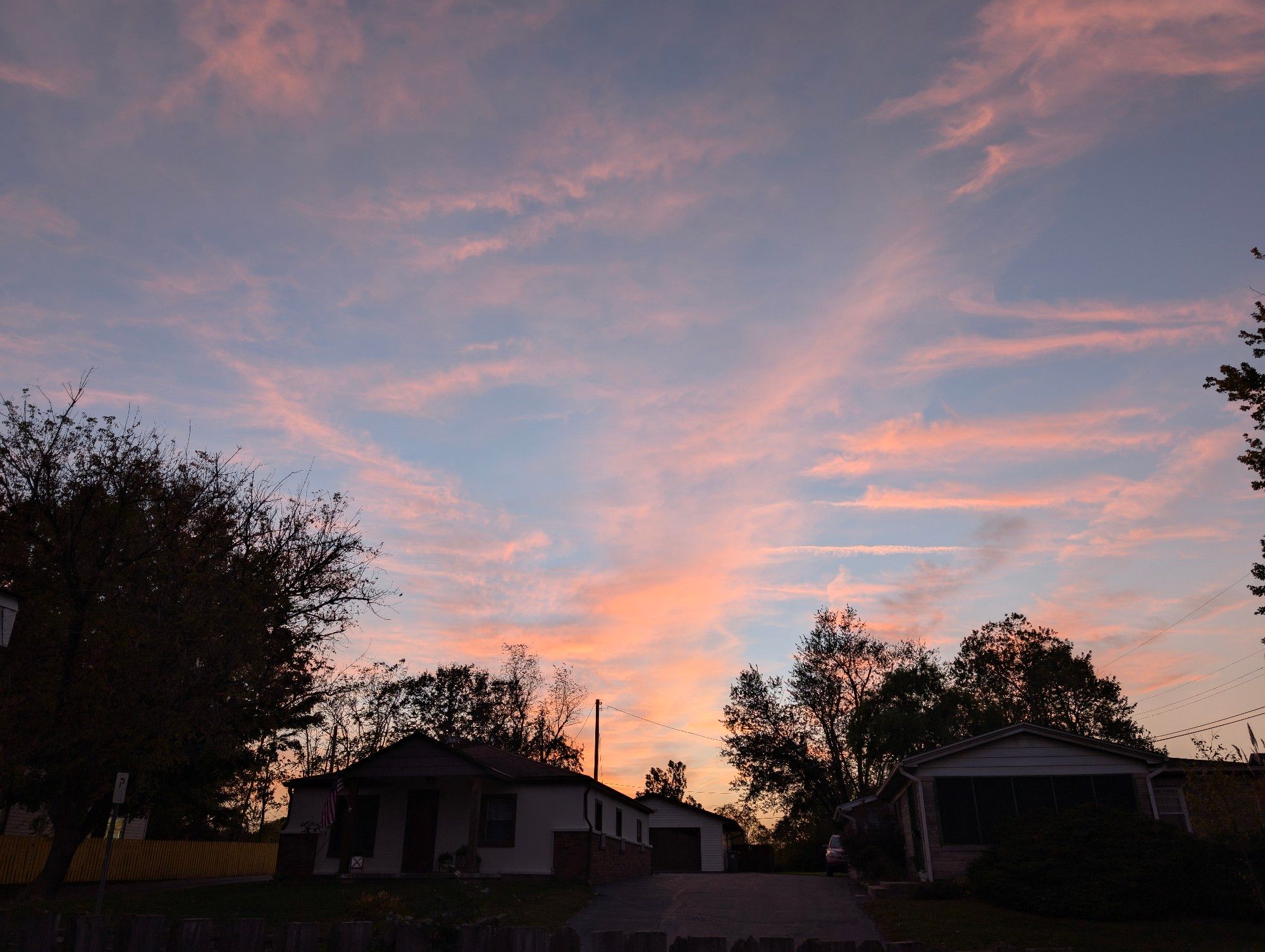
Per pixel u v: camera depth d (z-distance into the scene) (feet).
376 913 53.62
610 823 100.22
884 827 95.66
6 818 86.43
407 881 78.48
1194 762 70.95
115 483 62.08
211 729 60.64
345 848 82.89
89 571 58.34
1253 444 53.21
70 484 61.05
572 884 80.59
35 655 55.01
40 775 58.59
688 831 155.33
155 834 123.13
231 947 23.39
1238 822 56.75
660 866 153.48
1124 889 56.75
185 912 56.54
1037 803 71.61
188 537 64.49
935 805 72.90
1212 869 56.54
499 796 89.51
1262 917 54.49
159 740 55.42
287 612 70.49
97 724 54.49
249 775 83.15
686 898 76.38
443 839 88.02
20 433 60.80
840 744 187.83
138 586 59.06
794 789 195.93
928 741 157.07
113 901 60.75
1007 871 61.72
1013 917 58.23
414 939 23.08
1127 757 71.87
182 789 74.84
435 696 186.50
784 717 194.08
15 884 82.48
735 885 90.43
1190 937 51.03
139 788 60.75
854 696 188.14
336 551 74.74
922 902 65.98
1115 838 60.39
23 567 57.88
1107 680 189.16
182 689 57.47
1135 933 52.65
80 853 90.53
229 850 118.32
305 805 90.33
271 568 69.72
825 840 169.27
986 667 196.75
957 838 71.56
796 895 78.48
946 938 52.34
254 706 67.31
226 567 66.33
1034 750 73.20
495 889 73.41
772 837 223.30
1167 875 56.90
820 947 22.12
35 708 53.57
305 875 86.28
